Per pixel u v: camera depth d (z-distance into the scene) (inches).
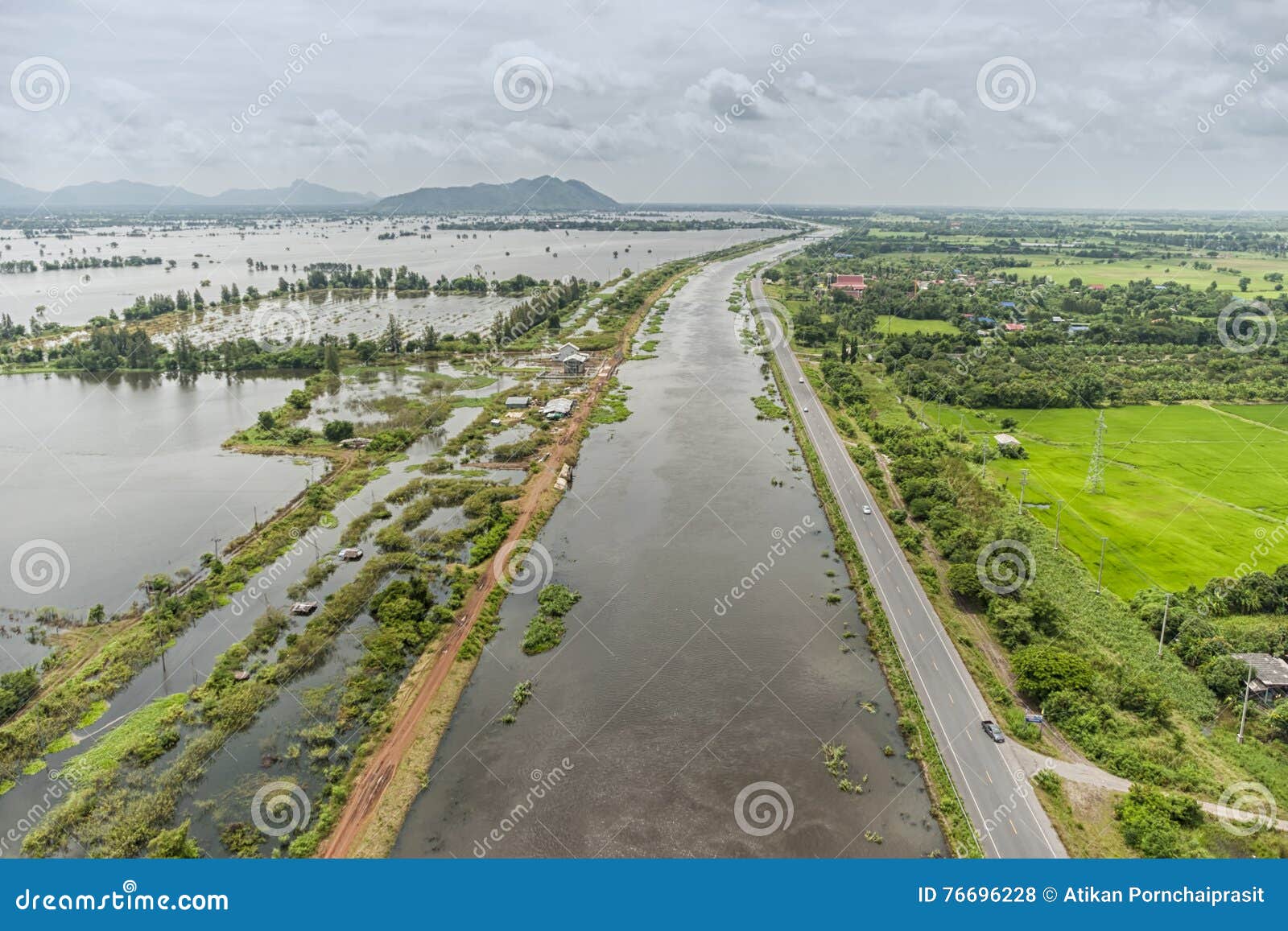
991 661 2674.7
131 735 2272.4
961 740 2266.2
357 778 2135.8
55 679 2511.1
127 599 3004.4
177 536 3555.6
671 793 2105.1
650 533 3654.0
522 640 2822.3
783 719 2409.0
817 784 2145.7
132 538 3526.1
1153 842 1839.3
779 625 2910.9
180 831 1882.4
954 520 3567.9
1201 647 2581.2
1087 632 2760.8
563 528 3715.6
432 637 2802.7
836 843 1931.6
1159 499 3946.9
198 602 2957.7
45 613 2883.9
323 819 1975.9
